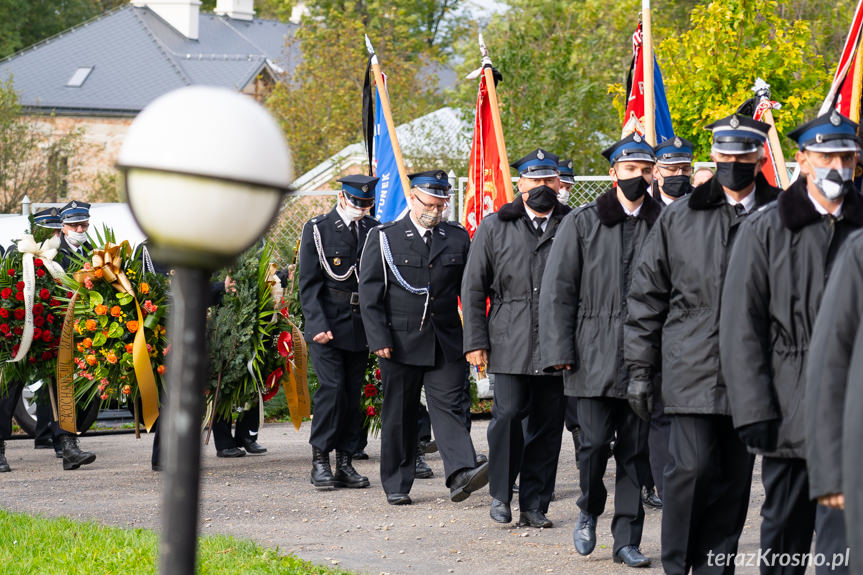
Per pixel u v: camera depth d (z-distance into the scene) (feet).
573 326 22.68
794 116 51.90
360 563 22.65
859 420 11.81
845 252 13.61
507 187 36.06
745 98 50.90
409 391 28.71
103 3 208.23
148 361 32.76
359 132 102.78
